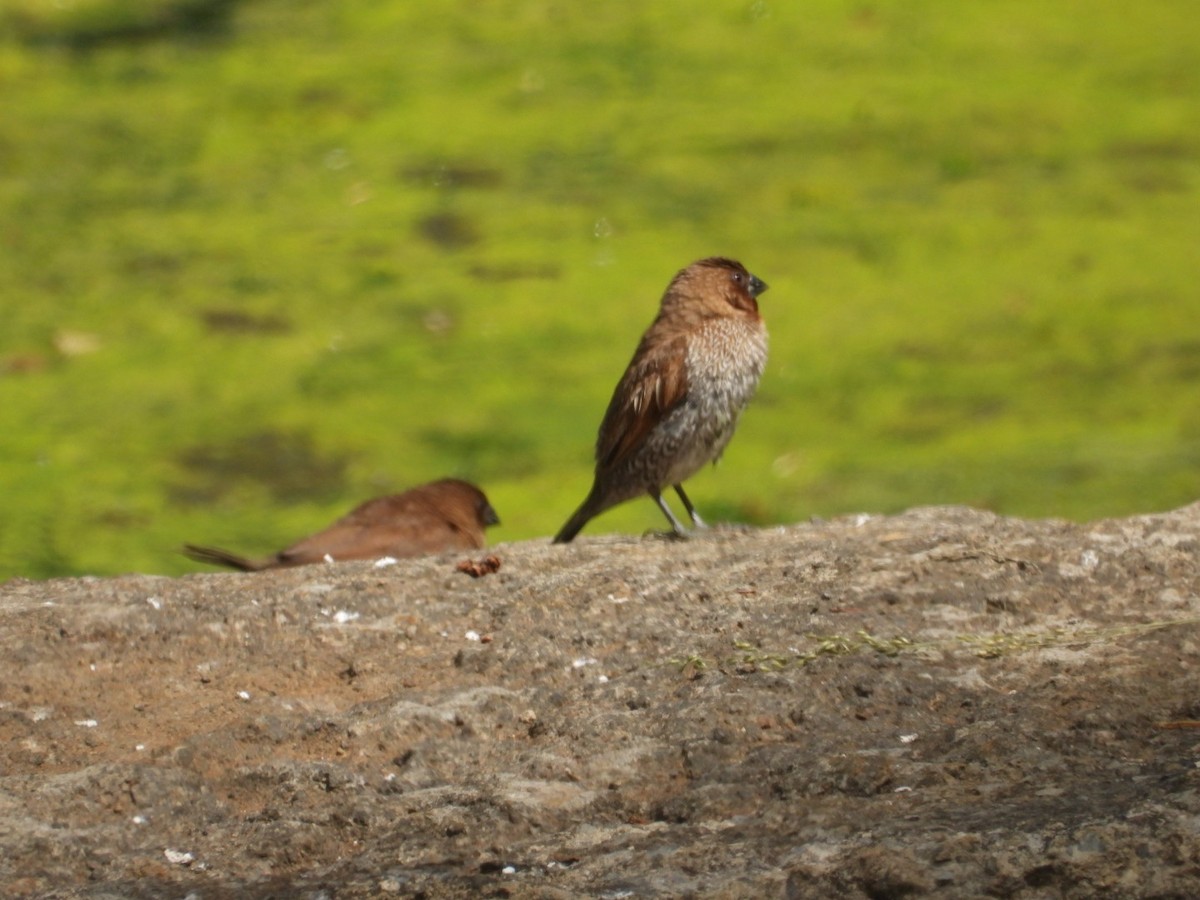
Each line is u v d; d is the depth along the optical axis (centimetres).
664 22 2909
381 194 2270
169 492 1515
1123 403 1673
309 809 559
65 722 635
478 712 621
